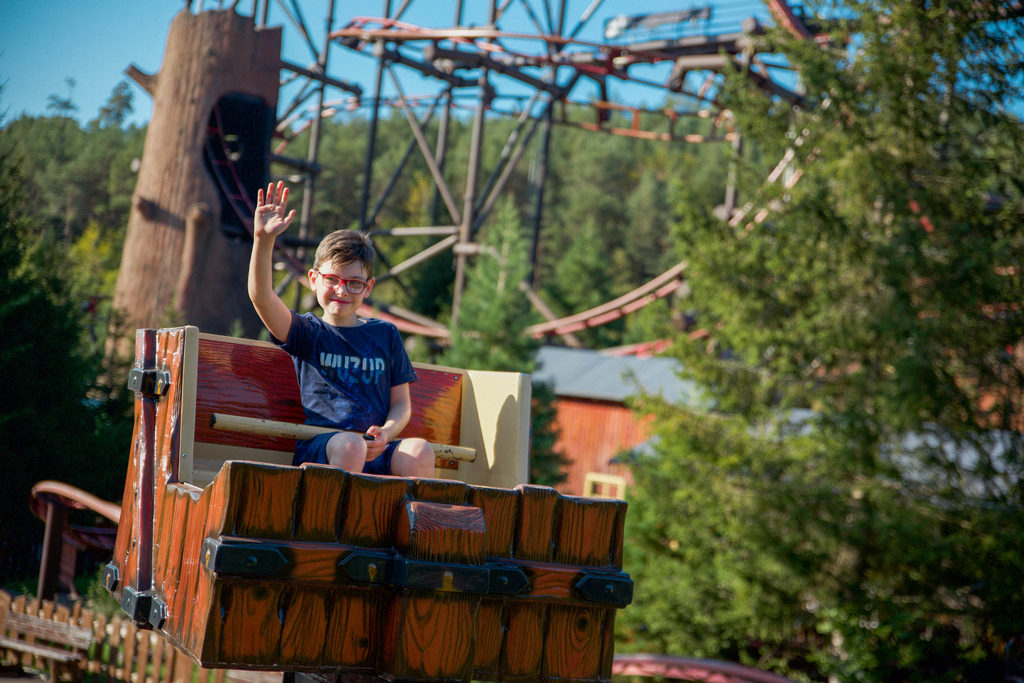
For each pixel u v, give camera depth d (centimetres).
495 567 245
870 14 1375
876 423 1338
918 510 1340
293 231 4056
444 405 379
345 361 323
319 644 228
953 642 1359
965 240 1307
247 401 332
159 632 263
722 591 1531
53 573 992
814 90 1430
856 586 1366
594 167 11250
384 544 237
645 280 10106
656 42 2712
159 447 311
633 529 1650
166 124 2609
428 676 230
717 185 9694
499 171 3291
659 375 2872
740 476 1464
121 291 2505
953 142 1394
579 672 262
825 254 1399
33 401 1191
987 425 1325
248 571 217
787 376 1496
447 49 3011
